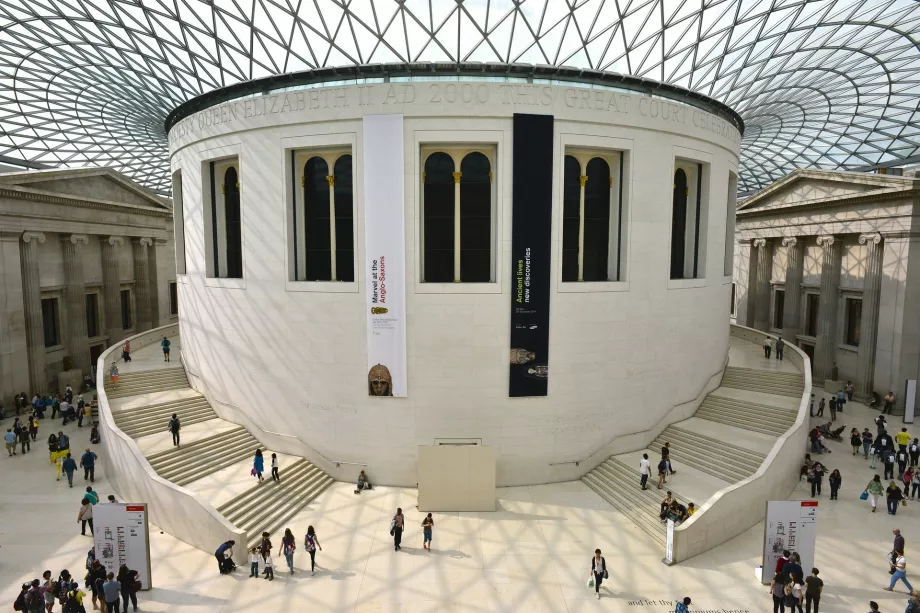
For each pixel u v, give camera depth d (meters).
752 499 18.75
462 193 21.69
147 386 27.44
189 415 24.88
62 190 35.25
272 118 21.77
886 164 46.59
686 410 26.38
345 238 22.42
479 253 21.94
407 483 21.75
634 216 22.64
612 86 22.69
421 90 20.27
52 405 32.03
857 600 14.62
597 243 23.39
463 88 20.28
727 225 30.55
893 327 32.09
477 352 21.23
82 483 22.31
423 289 20.94
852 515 19.86
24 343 32.22
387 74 21.25
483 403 21.45
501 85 20.30
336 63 26.95
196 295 26.06
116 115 39.53
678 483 20.42
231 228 25.31
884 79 33.84
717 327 28.52
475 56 26.14
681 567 16.20
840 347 36.69
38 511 19.72
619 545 17.47
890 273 32.25
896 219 31.73
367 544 17.45
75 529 18.44
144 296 43.72
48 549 17.12
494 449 19.78
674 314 24.80
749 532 18.48
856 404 33.88
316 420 22.38
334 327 21.67
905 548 17.48
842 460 25.39
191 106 25.50
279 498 19.70
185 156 25.80
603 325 22.36
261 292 22.86
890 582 15.23
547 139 20.64
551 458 22.14
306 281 22.14
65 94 35.31
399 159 20.41
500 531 18.33
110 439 21.61
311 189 22.77
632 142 22.19
